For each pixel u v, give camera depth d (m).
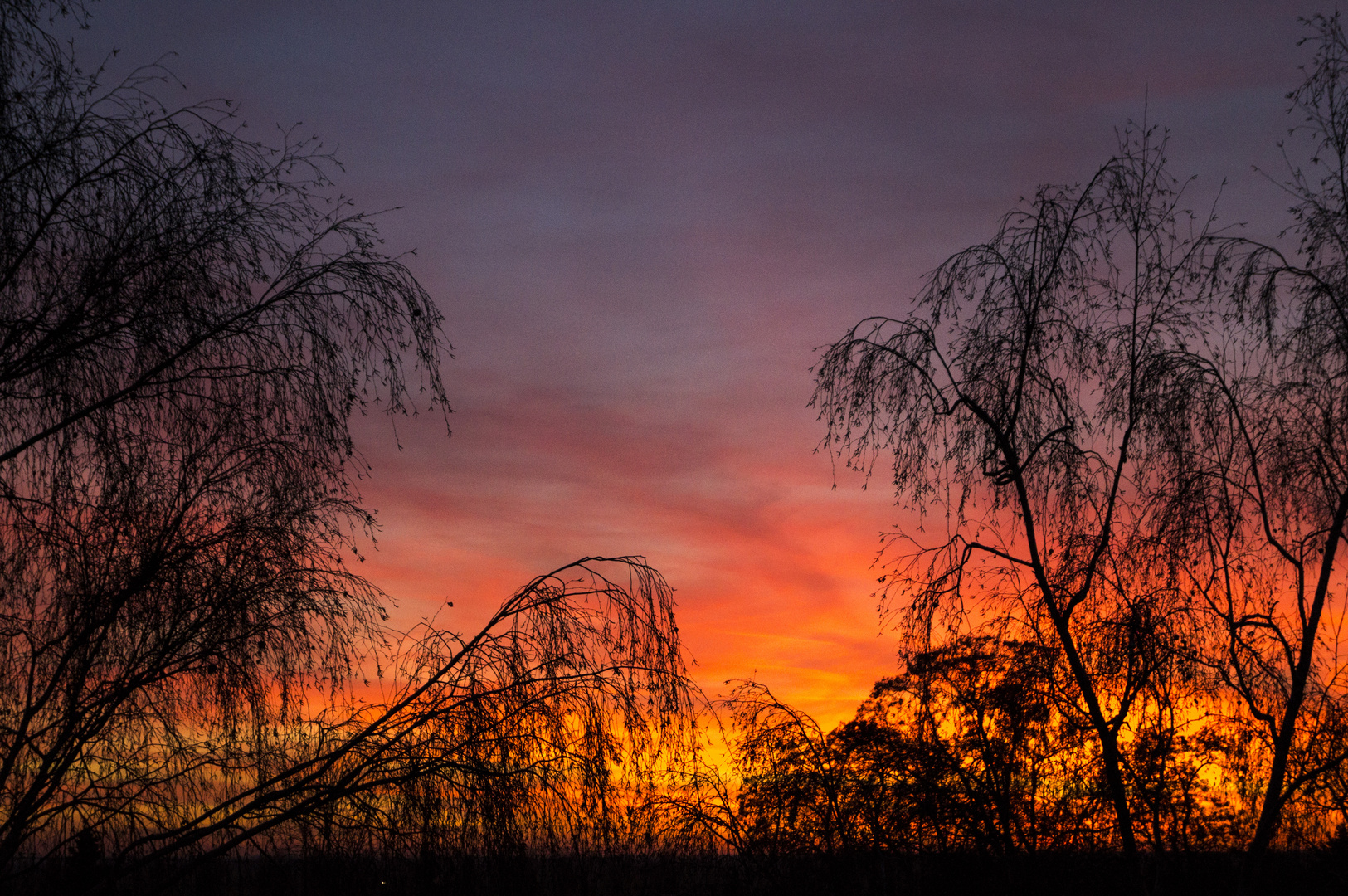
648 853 8.40
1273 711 9.59
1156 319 9.52
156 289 5.98
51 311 5.83
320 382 6.48
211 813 6.04
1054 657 10.34
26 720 5.72
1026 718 10.71
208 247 6.21
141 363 6.08
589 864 6.55
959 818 11.46
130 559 6.07
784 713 12.87
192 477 6.31
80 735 5.85
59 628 5.94
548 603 7.12
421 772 6.36
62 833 5.75
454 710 6.70
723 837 11.95
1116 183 9.41
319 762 6.45
